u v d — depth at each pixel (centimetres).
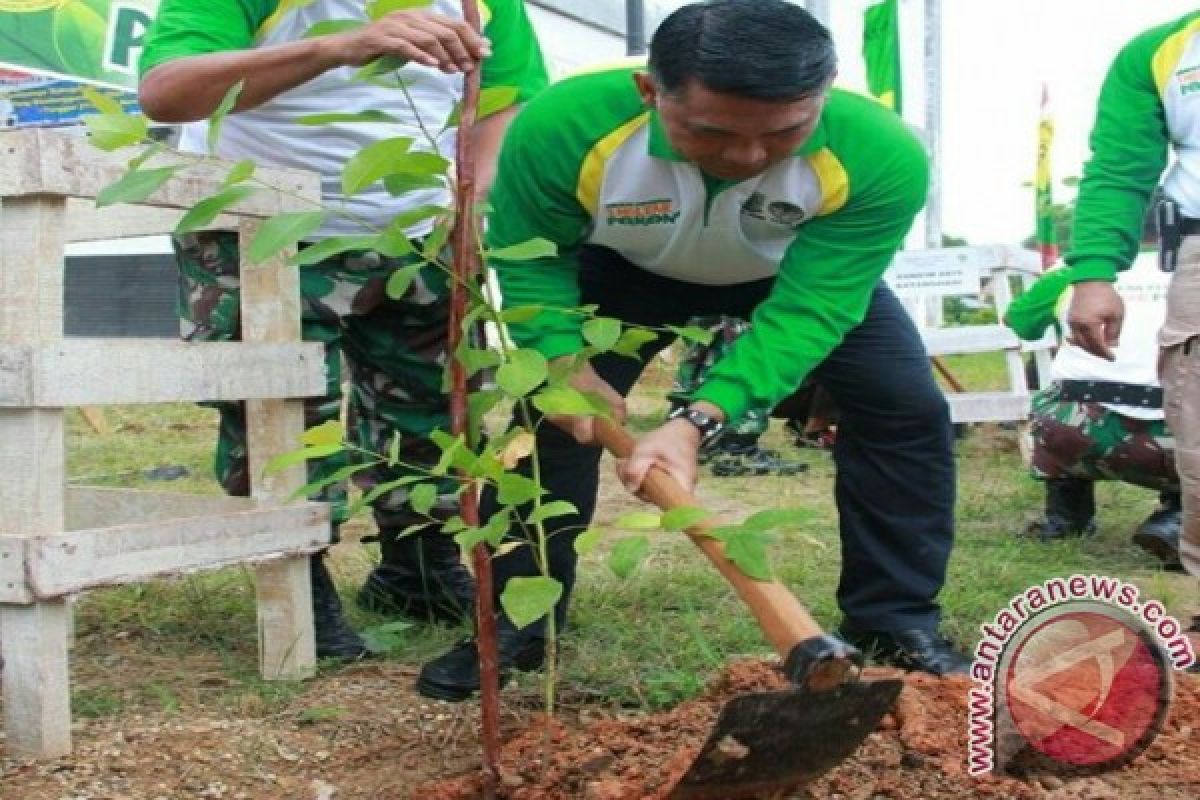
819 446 848
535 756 267
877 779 252
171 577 286
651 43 240
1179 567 484
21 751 272
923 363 328
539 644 323
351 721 297
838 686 211
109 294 1133
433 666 315
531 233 290
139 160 223
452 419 228
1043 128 1106
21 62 818
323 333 352
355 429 385
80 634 367
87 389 267
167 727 291
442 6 342
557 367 229
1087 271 372
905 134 281
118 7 855
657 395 1222
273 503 315
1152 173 373
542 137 276
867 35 1077
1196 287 350
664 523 209
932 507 333
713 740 208
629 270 328
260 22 321
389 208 346
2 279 263
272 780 266
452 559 384
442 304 358
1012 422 820
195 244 338
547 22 1240
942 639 340
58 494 267
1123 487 685
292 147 342
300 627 324
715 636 362
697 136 238
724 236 293
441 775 268
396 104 346
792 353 276
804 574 445
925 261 788
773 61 225
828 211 280
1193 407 355
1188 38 359
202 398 290
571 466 314
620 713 304
